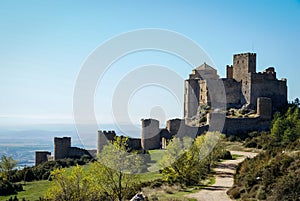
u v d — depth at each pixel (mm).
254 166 45938
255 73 101250
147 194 38844
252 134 83000
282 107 98750
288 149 47594
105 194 37625
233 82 103125
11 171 73812
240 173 47219
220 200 38812
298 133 66438
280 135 72938
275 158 43344
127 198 36719
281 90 103750
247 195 38312
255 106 99750
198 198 39281
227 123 86688
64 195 38219
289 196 32875
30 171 68938
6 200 50250
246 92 101750
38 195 54250
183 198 38469
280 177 37344
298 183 33781
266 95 101812
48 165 72812
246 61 109062
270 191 36156
